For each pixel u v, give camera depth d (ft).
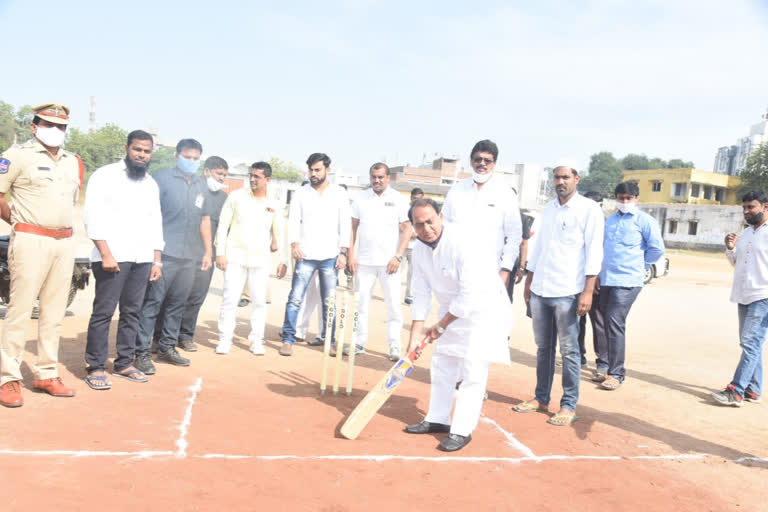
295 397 18.20
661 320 41.19
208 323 29.63
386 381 15.19
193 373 20.03
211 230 22.88
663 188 191.42
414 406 18.40
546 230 17.85
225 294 22.97
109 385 17.43
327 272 24.63
